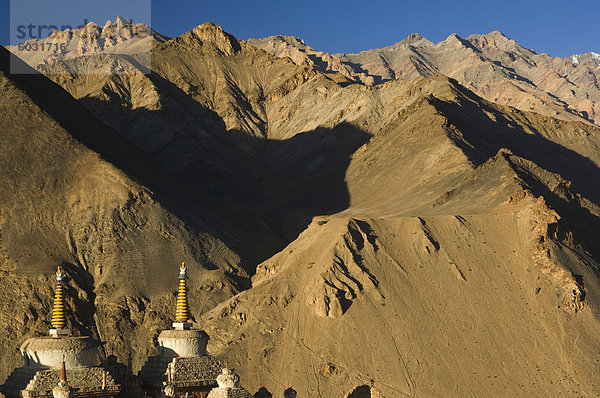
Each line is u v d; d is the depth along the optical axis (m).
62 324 43.34
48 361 41.00
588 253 101.94
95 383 41.22
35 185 119.19
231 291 107.62
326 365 85.06
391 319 89.25
